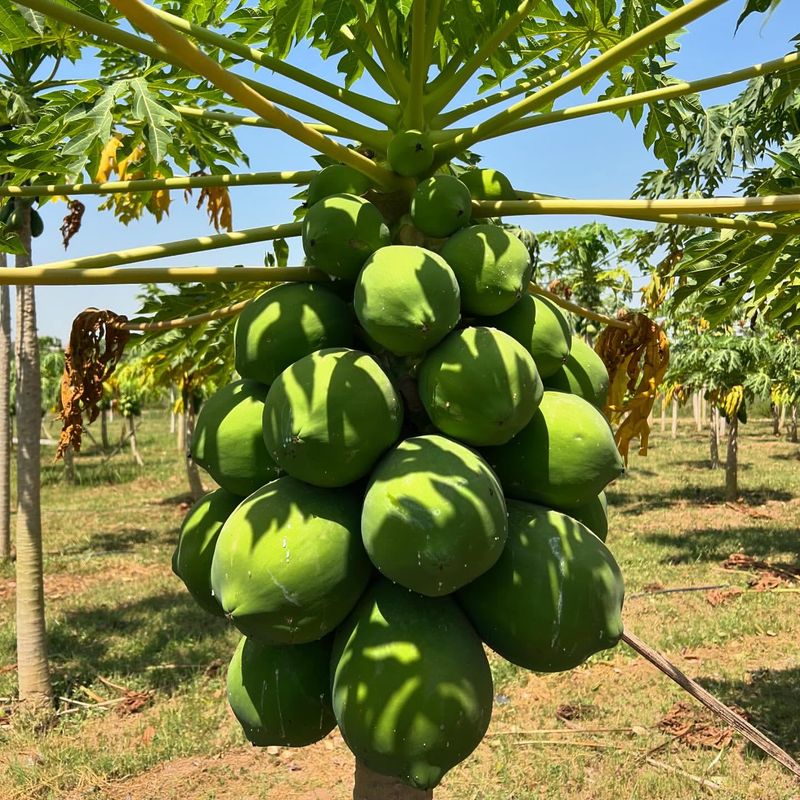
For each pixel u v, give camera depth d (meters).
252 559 1.63
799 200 1.88
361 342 2.01
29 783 4.90
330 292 1.95
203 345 2.97
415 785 1.59
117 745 5.41
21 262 5.20
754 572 9.25
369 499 1.62
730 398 14.22
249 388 1.95
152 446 30.08
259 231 2.16
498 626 1.70
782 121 4.74
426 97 2.25
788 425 30.42
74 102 3.17
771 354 14.20
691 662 6.66
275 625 1.63
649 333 2.57
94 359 2.46
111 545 12.05
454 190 1.94
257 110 1.76
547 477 1.82
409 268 1.73
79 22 1.74
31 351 5.84
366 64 2.44
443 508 1.53
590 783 4.83
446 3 2.33
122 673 6.57
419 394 1.82
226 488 1.93
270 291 1.96
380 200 2.13
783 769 4.91
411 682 1.57
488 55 2.20
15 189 2.40
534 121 2.32
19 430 5.89
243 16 2.72
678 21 1.86
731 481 14.70
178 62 1.85
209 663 6.75
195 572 1.95
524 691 6.20
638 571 9.42
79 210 5.56
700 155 5.47
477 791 4.74
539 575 1.68
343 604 1.67
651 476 18.39
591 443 1.82
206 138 3.63
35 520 5.93
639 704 5.88
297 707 1.84
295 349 1.86
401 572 1.56
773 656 6.73
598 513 2.04
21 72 4.36
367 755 1.61
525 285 1.87
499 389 1.68
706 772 4.92
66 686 6.27
